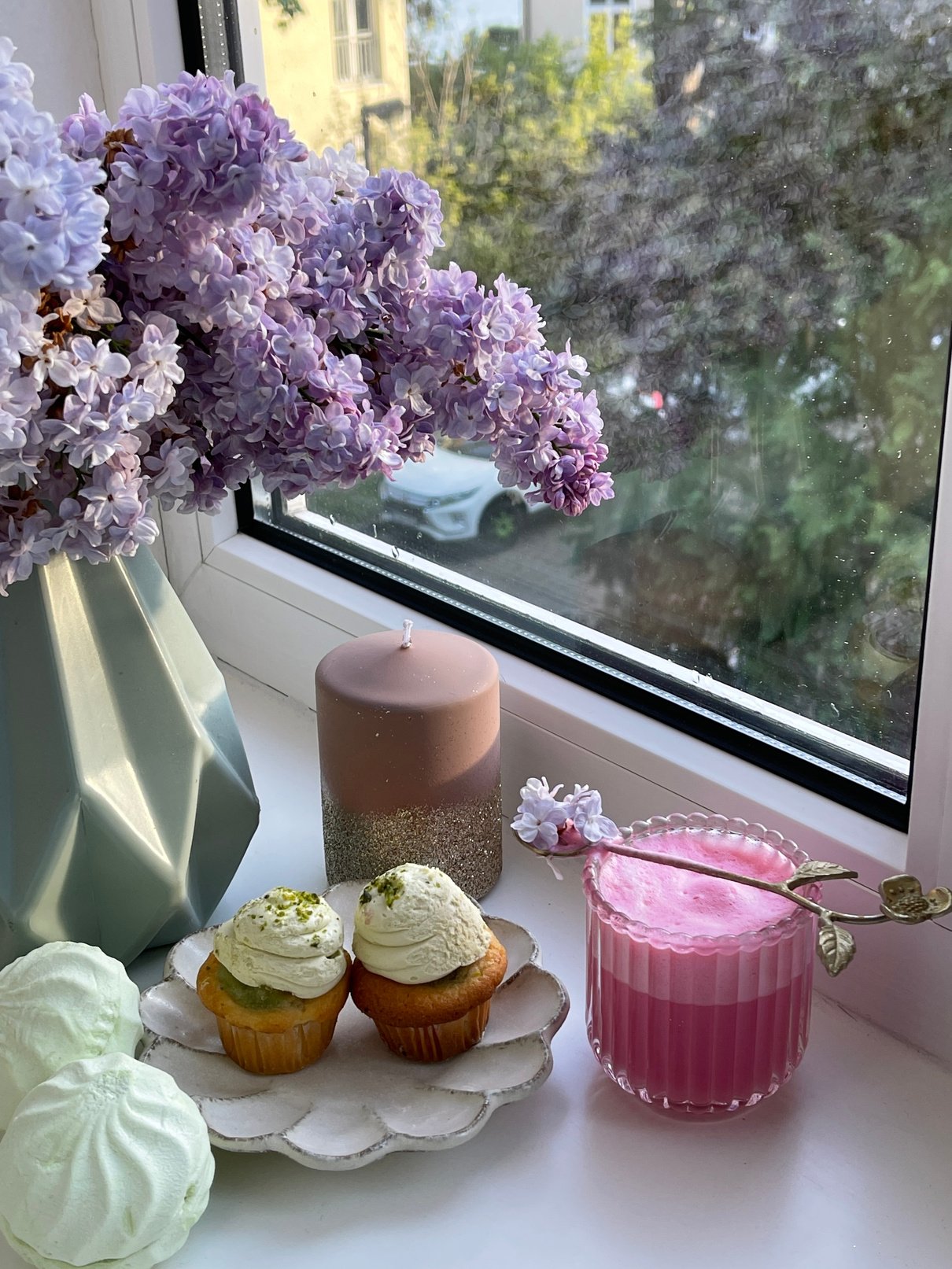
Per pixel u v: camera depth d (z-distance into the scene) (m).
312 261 0.53
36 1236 0.48
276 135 0.47
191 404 0.54
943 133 0.54
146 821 0.63
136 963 0.68
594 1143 0.56
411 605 0.90
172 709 0.64
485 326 0.54
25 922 0.60
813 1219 0.52
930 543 0.60
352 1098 0.57
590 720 0.75
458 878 0.69
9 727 0.60
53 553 0.59
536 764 0.80
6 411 0.44
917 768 0.57
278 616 0.96
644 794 0.73
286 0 0.85
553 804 0.56
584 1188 0.54
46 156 0.42
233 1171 0.55
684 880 0.58
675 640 0.75
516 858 0.77
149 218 0.47
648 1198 0.53
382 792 0.67
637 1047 0.56
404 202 0.53
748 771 0.69
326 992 0.57
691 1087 0.56
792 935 0.54
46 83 0.89
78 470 0.52
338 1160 0.52
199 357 0.53
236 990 0.57
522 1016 0.61
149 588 0.65
